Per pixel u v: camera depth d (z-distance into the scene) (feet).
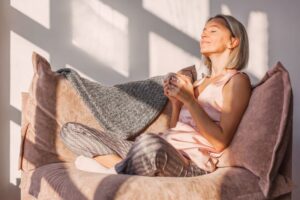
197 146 6.24
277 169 5.60
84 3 8.98
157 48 9.08
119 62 9.04
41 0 8.87
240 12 9.12
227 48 6.89
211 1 9.12
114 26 9.00
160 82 8.15
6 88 8.78
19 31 8.82
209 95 6.60
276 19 9.10
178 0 9.07
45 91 7.50
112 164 6.13
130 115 7.80
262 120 5.72
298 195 8.96
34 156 7.33
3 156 8.77
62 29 8.93
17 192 8.82
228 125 6.15
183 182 5.03
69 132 6.43
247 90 6.34
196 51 9.12
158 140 5.36
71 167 6.79
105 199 4.71
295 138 8.96
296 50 9.06
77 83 7.72
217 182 5.26
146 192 4.78
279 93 5.75
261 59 9.09
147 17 9.05
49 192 6.05
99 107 7.68
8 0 8.79
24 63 8.84
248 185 5.45
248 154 5.70
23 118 7.76
